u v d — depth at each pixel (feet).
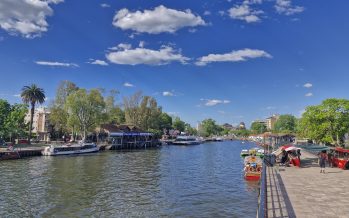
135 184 128.16
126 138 395.34
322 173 94.17
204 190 116.78
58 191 112.16
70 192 111.04
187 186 124.77
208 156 271.69
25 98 321.93
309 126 213.87
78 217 82.79
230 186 124.47
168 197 105.29
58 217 82.58
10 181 129.70
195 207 92.68
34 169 166.40
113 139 373.61
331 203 54.90
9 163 191.62
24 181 130.21
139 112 452.76
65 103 330.34
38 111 450.30
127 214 85.81
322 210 50.21
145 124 456.86
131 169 175.22
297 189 67.67
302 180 80.33
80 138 383.24
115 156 257.55
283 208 51.52
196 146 454.40
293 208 51.49
